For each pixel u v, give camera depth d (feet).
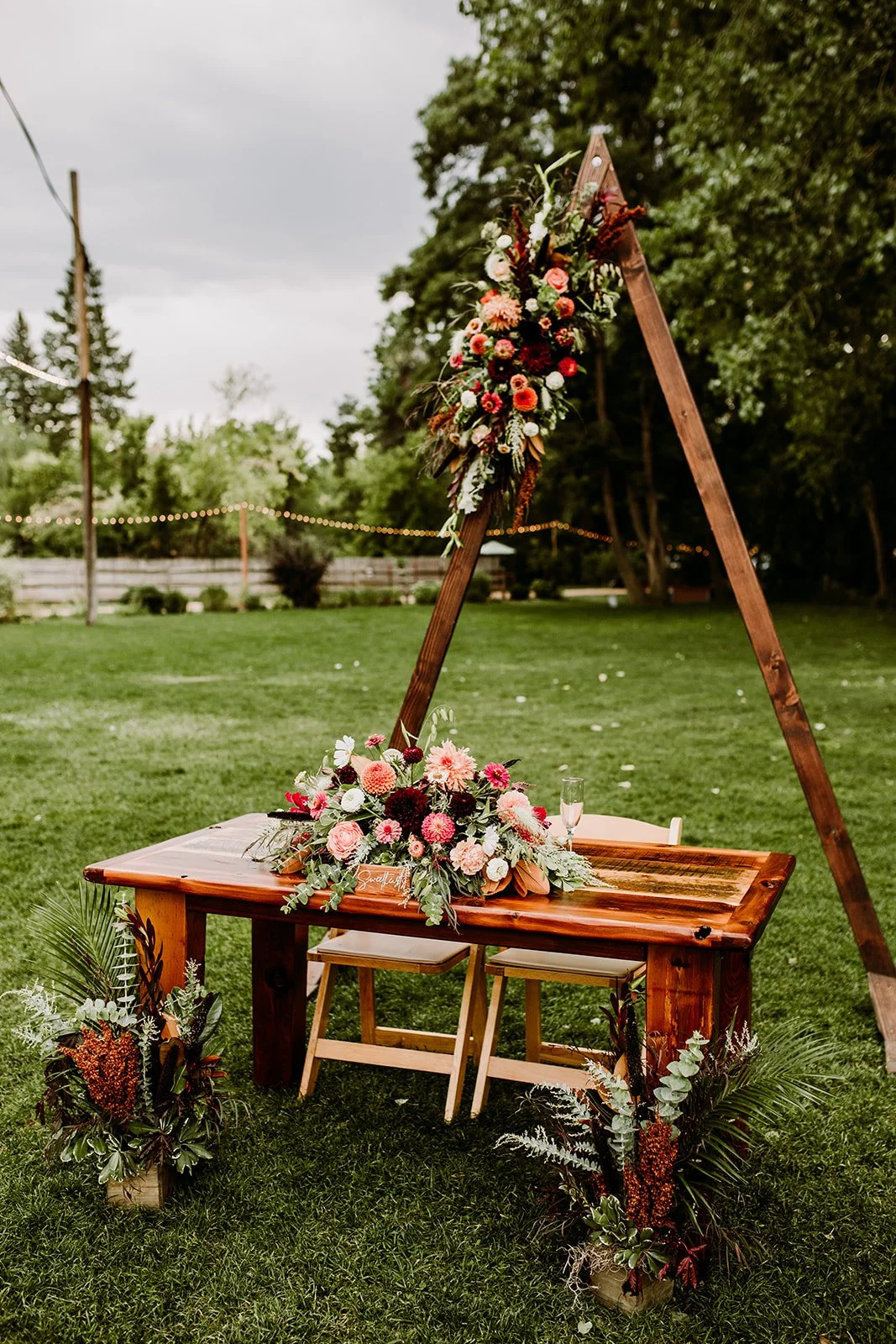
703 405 81.76
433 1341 7.00
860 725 31.17
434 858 8.17
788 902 16.05
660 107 40.57
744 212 38.34
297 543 88.99
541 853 8.36
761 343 39.73
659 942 7.57
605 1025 12.03
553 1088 8.44
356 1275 7.67
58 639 56.95
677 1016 7.75
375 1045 11.07
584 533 103.45
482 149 76.79
